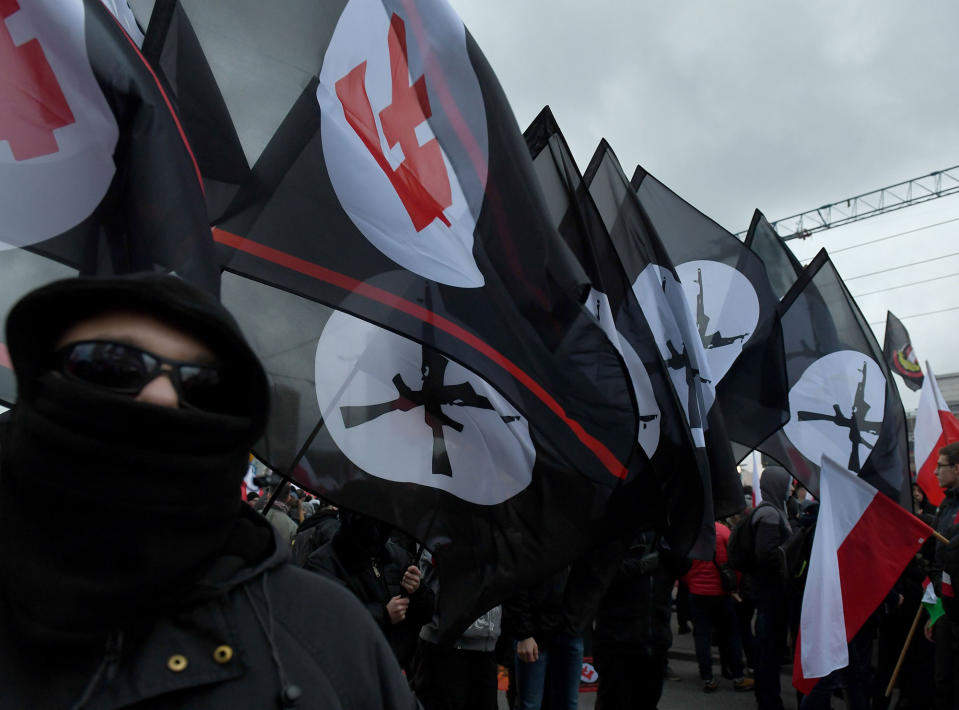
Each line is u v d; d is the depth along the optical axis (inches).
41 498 33.1
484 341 106.1
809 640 191.5
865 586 191.8
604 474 115.7
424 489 113.7
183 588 35.0
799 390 259.3
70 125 79.1
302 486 105.2
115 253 76.8
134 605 33.0
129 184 77.2
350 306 97.0
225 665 34.7
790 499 354.6
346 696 38.3
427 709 159.0
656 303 191.2
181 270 76.0
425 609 143.6
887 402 260.8
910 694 231.0
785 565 220.1
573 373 115.3
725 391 229.5
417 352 116.7
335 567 134.1
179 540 34.4
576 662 179.3
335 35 106.2
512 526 118.9
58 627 31.5
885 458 255.9
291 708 35.3
